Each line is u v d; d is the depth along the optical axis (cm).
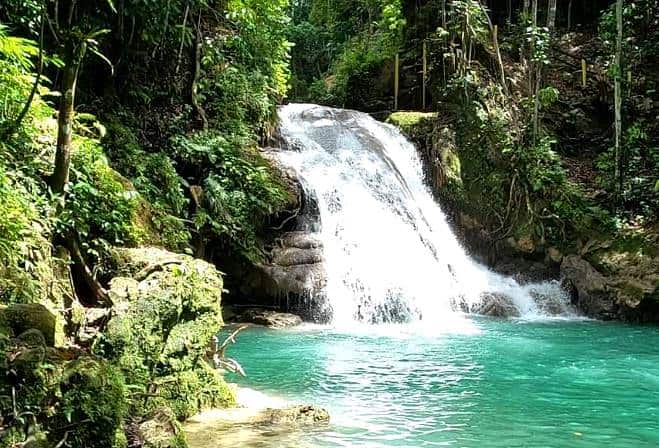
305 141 1633
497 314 1350
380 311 1266
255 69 1574
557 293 1448
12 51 716
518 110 1786
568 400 697
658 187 1438
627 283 1338
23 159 739
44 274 637
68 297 659
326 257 1284
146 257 747
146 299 611
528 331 1167
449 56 1831
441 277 1436
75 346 562
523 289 1462
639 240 1395
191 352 633
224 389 656
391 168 1622
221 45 1502
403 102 2058
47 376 430
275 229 1311
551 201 1562
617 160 1570
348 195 1464
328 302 1232
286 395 707
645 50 1838
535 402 687
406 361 891
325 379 781
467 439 562
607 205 1549
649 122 1753
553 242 1528
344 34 3080
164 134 1296
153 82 1325
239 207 1234
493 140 1675
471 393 720
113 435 441
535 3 1722
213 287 695
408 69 2053
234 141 1345
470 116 1720
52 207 702
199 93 1394
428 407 662
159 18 1248
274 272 1218
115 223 793
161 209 1042
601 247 1437
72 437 427
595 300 1380
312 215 1370
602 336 1125
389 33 2231
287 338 1059
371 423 603
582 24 2392
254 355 924
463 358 913
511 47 2006
